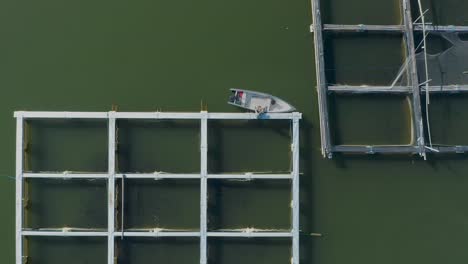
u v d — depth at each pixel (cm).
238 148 1042
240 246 1032
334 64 1053
